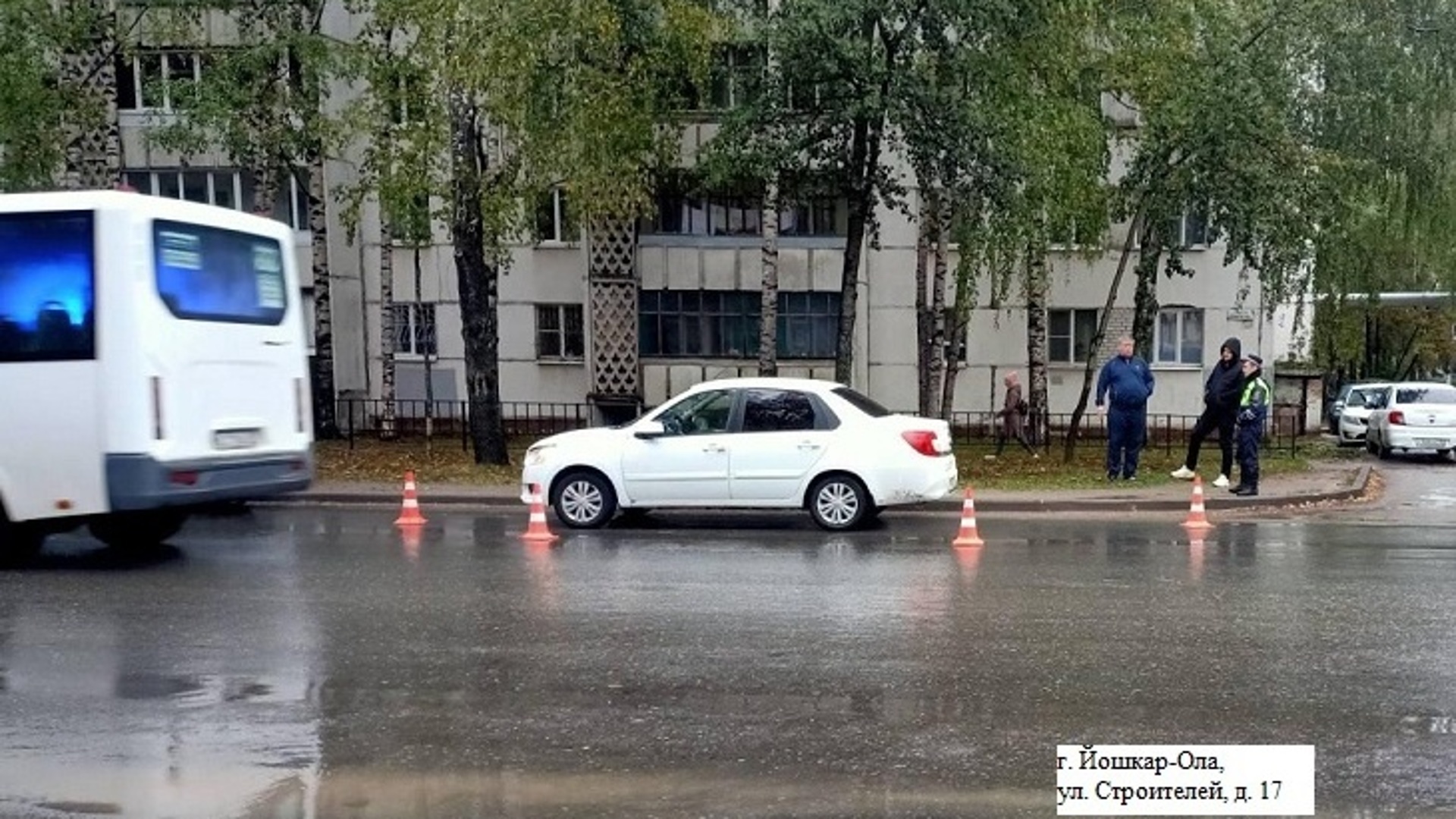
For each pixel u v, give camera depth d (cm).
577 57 1585
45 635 713
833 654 664
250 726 538
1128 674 624
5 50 1557
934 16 1516
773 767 485
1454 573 930
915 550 1048
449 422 2578
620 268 2428
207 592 851
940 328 2269
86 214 908
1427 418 2144
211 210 974
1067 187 1630
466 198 1644
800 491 1171
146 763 491
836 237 2475
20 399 908
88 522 1007
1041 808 443
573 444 1196
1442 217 2431
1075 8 1577
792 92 1623
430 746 511
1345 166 2039
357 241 2566
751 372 2469
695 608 789
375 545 1082
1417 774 478
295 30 1836
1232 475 1675
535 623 743
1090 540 1120
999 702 574
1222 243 2497
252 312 1007
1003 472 1716
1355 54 2159
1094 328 2536
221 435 968
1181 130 1659
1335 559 1004
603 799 450
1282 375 2889
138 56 1998
